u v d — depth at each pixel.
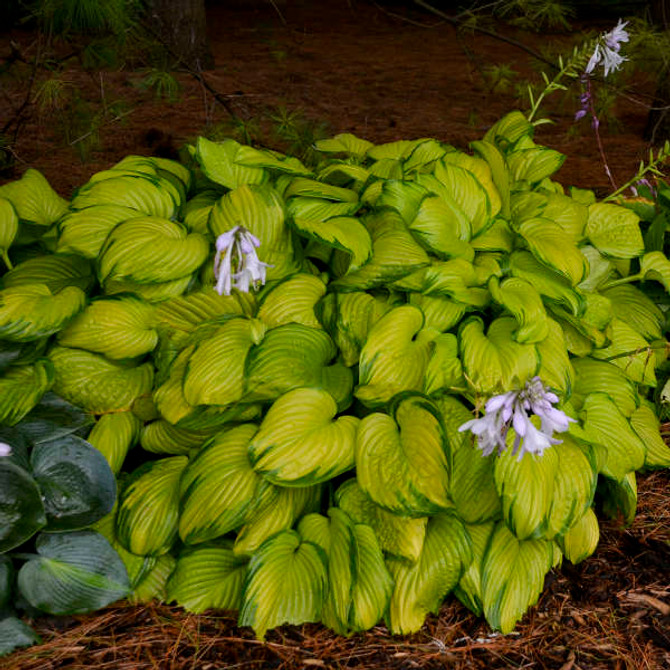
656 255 3.54
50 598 2.67
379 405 2.82
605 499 3.29
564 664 2.65
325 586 2.61
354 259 2.90
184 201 3.66
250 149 3.59
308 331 2.94
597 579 2.99
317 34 13.65
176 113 8.27
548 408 2.26
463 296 2.97
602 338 3.09
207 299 3.12
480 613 2.77
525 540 2.66
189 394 2.79
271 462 2.63
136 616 2.77
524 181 3.84
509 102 9.59
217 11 15.33
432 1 15.22
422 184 3.30
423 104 9.48
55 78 5.25
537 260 3.20
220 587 2.79
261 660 2.62
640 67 5.57
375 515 2.78
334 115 8.88
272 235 3.16
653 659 2.67
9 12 10.45
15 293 2.90
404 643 2.71
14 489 2.66
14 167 6.28
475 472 2.79
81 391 2.98
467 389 2.81
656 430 3.36
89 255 3.17
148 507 2.82
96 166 6.71
